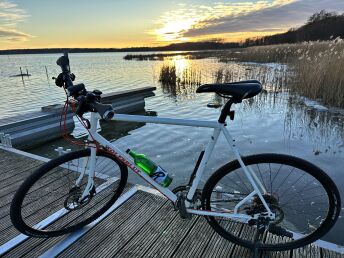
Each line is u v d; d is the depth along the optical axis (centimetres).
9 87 1575
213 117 727
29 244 190
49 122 614
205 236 193
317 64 841
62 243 187
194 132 598
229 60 2525
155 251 181
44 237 189
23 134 567
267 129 588
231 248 182
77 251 182
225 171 171
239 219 185
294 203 275
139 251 181
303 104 757
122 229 202
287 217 262
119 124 681
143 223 208
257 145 500
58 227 204
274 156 161
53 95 1281
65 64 174
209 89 152
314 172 158
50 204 235
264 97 868
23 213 222
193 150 500
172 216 216
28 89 1484
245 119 666
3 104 1090
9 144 392
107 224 208
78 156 187
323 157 439
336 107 708
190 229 201
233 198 182
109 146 178
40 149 567
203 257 175
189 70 1619
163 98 1017
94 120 174
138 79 1716
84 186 200
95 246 187
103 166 211
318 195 289
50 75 2333
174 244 187
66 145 585
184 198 177
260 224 169
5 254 180
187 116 753
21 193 174
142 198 240
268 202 170
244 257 174
